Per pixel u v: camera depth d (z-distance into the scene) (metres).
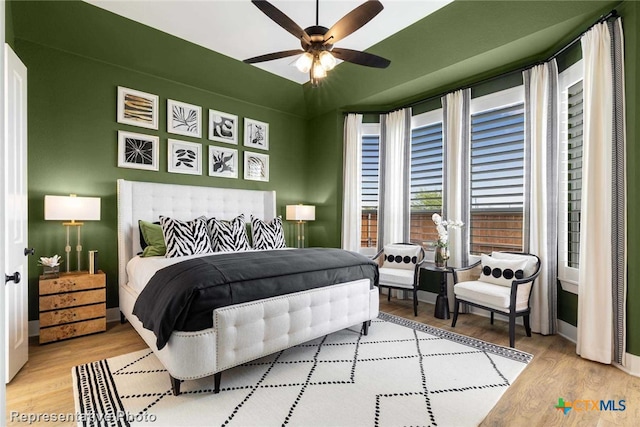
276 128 5.39
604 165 2.64
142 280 2.93
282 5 3.21
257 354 2.36
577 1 2.74
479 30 3.31
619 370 2.53
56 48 3.46
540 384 2.32
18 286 2.45
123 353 2.79
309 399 2.11
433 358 2.71
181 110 4.34
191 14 3.39
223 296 2.23
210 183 4.61
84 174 3.60
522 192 3.72
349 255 3.30
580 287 2.80
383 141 5.04
